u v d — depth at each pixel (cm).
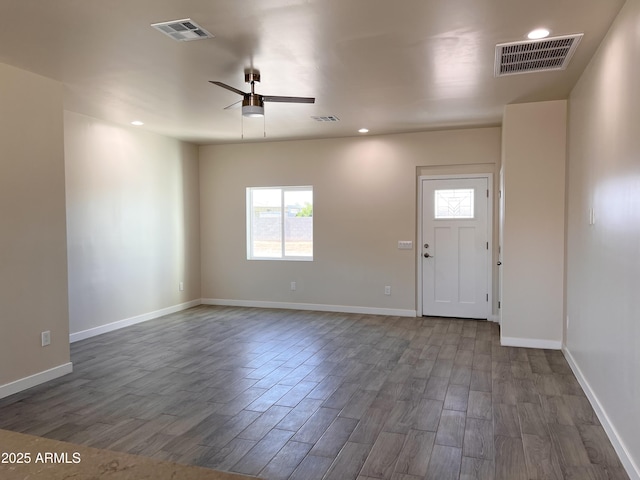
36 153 384
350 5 264
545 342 486
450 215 639
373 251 672
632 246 240
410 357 458
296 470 249
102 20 283
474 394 359
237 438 287
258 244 750
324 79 402
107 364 441
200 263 761
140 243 630
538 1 260
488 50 334
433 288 651
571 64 361
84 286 541
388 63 362
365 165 672
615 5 264
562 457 262
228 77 396
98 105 491
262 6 264
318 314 676
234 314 680
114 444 279
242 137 684
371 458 262
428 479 240
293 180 710
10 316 361
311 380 393
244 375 407
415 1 260
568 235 448
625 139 255
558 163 473
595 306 327
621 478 241
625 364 251
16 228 367
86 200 544
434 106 497
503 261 495
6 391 356
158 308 666
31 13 273
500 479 240
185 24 290
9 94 362
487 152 615
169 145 688
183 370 422
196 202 751
